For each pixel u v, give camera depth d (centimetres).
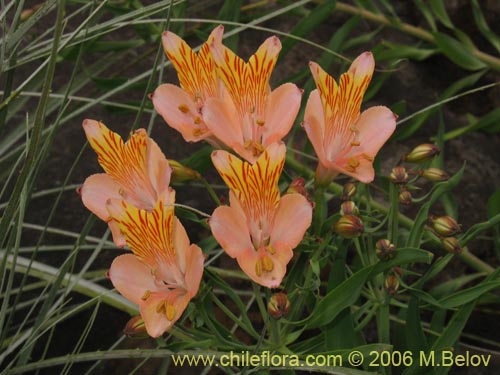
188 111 32
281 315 30
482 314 50
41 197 53
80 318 48
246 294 47
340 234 31
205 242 42
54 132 35
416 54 58
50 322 42
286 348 34
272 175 28
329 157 32
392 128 31
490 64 57
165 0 40
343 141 31
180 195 53
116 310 48
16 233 37
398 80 61
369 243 37
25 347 36
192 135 32
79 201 53
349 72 30
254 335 34
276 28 63
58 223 52
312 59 61
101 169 54
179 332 38
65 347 46
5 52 38
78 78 54
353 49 64
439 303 36
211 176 54
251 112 30
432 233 40
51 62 29
